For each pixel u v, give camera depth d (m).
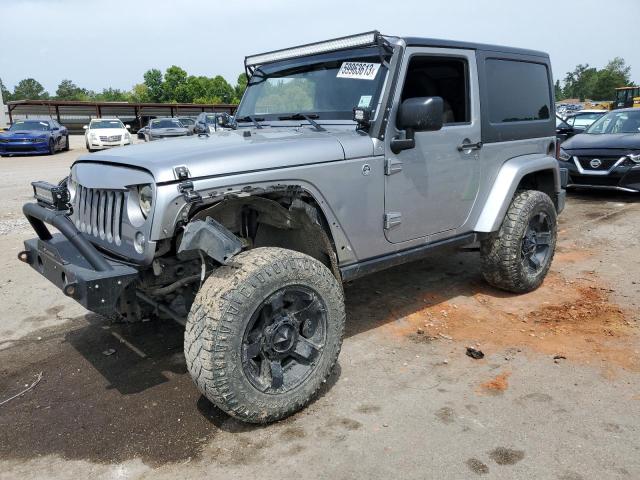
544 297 4.74
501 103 4.45
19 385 3.43
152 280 2.96
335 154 3.22
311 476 2.51
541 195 4.68
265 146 3.01
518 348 3.77
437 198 3.92
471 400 3.11
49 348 3.94
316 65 3.95
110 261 2.85
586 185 9.13
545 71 5.04
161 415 3.05
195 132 3.82
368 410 3.03
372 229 3.52
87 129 22.38
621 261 5.72
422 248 3.95
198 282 3.16
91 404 3.19
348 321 4.29
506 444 2.70
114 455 2.71
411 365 3.55
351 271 3.50
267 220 3.16
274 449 2.71
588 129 10.25
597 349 3.72
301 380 2.94
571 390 3.20
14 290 5.09
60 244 3.08
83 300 2.59
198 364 2.61
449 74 4.04
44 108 40.66
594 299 4.64
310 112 3.86
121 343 4.00
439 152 3.86
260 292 2.67
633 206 8.50
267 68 4.39
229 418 3.00
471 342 3.88
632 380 3.30
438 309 4.51
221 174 2.77
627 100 29.66
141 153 3.00
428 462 2.58
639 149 8.69
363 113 3.33
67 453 2.74
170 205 2.63
